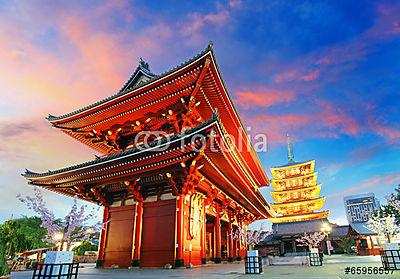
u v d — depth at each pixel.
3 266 11.82
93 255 38.66
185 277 11.05
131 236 19.44
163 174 18.06
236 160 18.86
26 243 35.59
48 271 8.19
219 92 21.83
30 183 21.80
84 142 27.64
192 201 19.62
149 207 19.53
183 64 19.31
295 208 61.09
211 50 18.23
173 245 17.31
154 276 11.75
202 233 20.69
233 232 30.58
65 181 20.52
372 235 45.16
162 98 21.91
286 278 10.16
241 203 30.66
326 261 26.70
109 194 22.09
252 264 12.74
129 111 23.36
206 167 18.47
